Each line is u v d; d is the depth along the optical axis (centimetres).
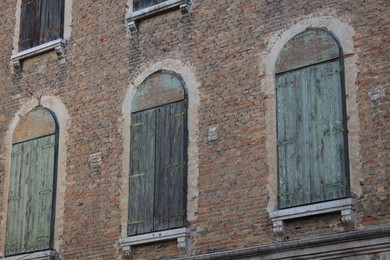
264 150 1789
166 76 1989
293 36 1816
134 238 1905
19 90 2256
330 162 1692
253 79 1850
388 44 1688
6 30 2350
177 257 1841
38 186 2125
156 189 1919
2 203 2178
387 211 1602
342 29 1753
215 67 1916
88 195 2038
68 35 2211
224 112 1870
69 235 2038
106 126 2059
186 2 1991
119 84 2069
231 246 1773
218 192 1827
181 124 1925
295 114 1769
